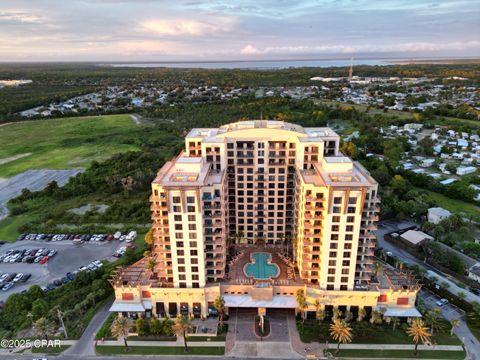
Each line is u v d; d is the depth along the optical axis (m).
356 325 105.38
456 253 131.50
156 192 106.12
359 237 104.50
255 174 125.69
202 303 109.44
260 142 122.56
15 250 153.38
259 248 131.88
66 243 159.75
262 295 107.75
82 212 190.75
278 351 97.25
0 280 131.38
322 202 101.19
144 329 101.50
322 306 107.31
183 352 97.12
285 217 130.75
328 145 125.44
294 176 123.75
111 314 112.56
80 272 128.62
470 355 94.81
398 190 193.00
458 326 104.69
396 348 97.44
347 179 99.38
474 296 115.50
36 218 181.75
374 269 117.19
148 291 110.38
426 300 114.94
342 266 103.75
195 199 99.50
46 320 100.31
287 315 111.31
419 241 140.62
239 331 104.75
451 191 192.12
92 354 97.00
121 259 142.75
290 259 123.88
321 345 99.00
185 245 104.69
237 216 132.25
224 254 113.75
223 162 119.19
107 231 168.25
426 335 92.81
